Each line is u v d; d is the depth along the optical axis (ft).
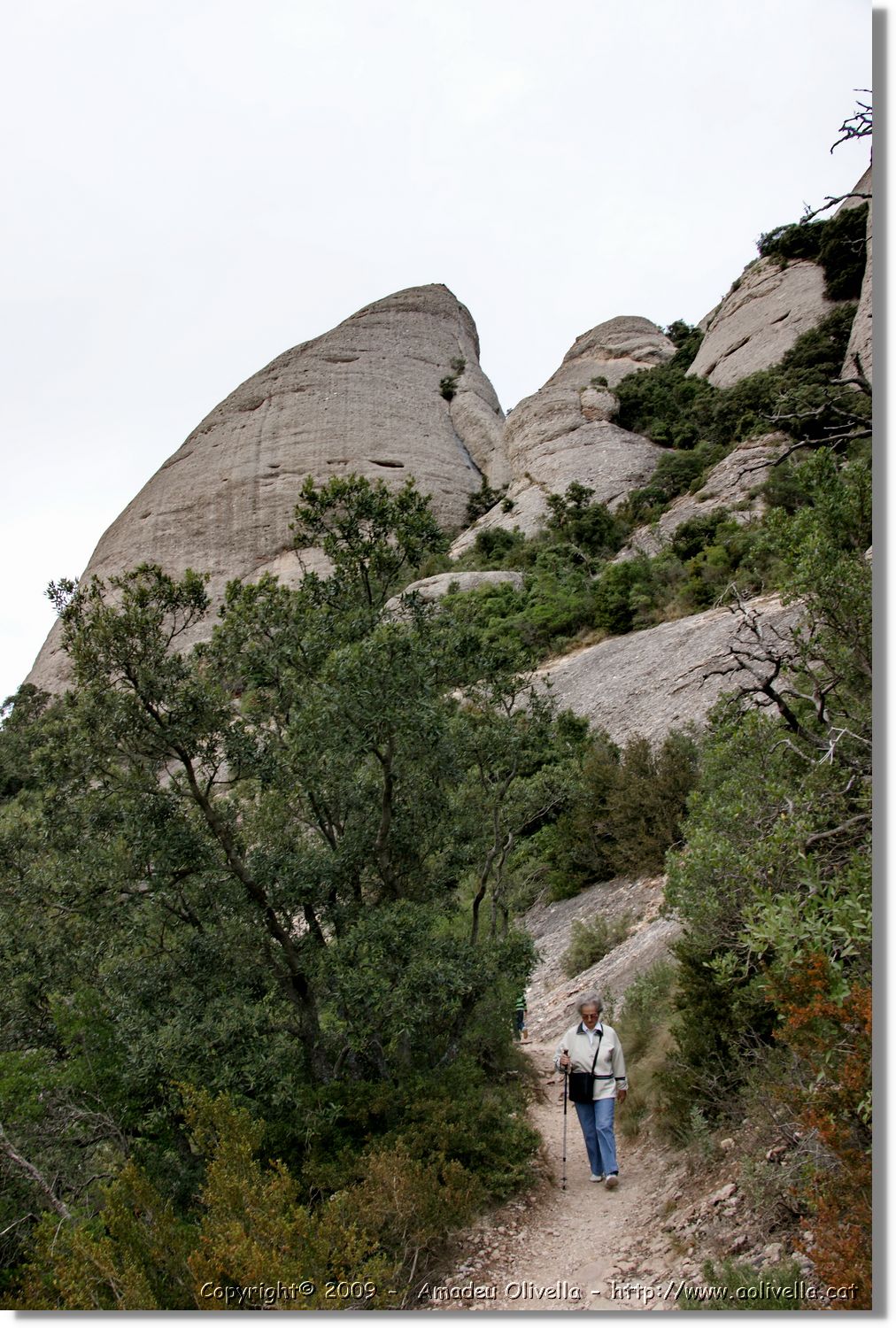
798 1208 17.08
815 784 22.24
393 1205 20.63
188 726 26.84
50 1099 27.04
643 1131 27.04
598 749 68.23
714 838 21.91
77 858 30.73
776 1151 18.84
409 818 30.89
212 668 29.12
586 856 63.87
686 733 65.51
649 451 179.73
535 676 104.37
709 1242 18.20
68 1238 18.86
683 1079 24.20
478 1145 24.75
